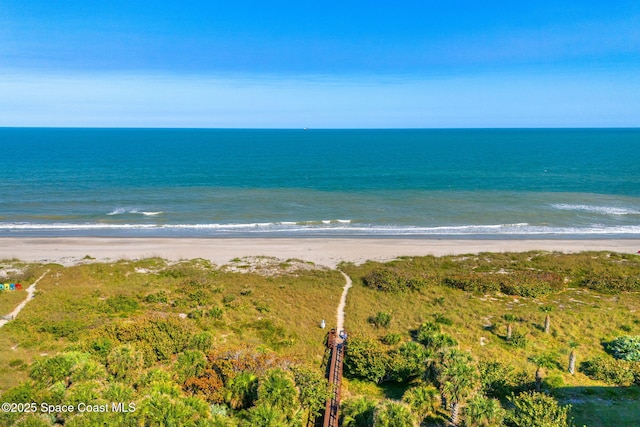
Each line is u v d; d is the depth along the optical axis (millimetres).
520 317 28578
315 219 59312
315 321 27578
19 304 28938
